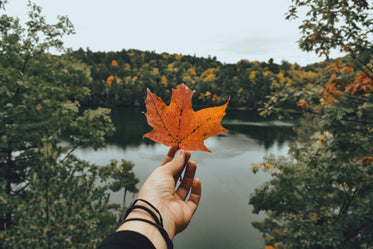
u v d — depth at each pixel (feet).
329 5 13.37
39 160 11.03
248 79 321.73
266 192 25.58
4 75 20.07
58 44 27.14
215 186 89.61
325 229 18.26
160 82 330.54
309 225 20.24
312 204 21.04
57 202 11.27
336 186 19.57
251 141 155.33
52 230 10.83
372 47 12.55
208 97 306.55
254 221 67.56
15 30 24.27
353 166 14.56
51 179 11.10
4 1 21.66
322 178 16.88
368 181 14.89
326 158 14.94
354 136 12.32
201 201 78.74
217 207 75.15
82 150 130.00
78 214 11.28
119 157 121.80
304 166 23.27
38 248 10.54
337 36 13.85
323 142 16.11
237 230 63.26
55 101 24.58
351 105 14.56
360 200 17.88
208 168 107.76
